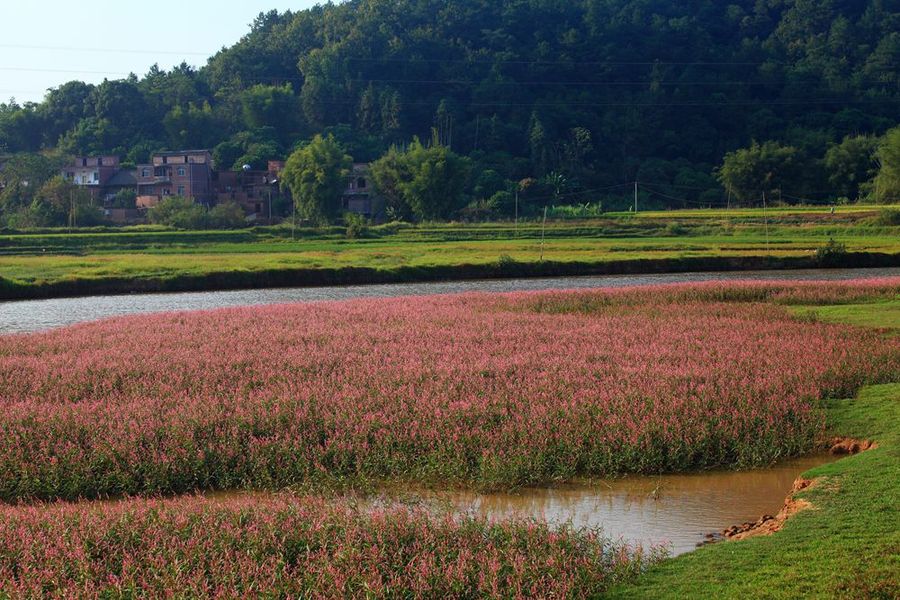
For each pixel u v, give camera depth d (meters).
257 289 56.72
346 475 16.47
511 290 53.44
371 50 175.00
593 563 11.70
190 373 22.61
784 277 59.59
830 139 145.38
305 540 11.85
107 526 12.14
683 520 14.73
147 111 158.38
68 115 158.75
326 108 159.25
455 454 16.78
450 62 171.50
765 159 131.75
